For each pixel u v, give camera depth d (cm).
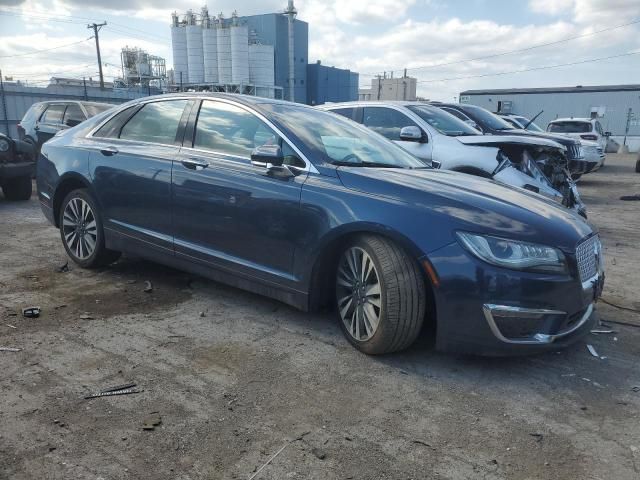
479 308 322
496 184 412
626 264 628
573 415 303
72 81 4572
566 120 1864
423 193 350
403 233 336
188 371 338
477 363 360
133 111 514
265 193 393
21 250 606
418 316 342
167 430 275
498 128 991
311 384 327
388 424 288
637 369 360
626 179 1684
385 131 823
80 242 532
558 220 347
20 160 934
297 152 396
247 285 416
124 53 5056
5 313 416
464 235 325
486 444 274
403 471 251
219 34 4275
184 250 448
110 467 246
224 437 271
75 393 306
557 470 255
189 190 437
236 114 441
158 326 405
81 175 517
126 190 482
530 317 321
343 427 284
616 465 260
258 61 4344
